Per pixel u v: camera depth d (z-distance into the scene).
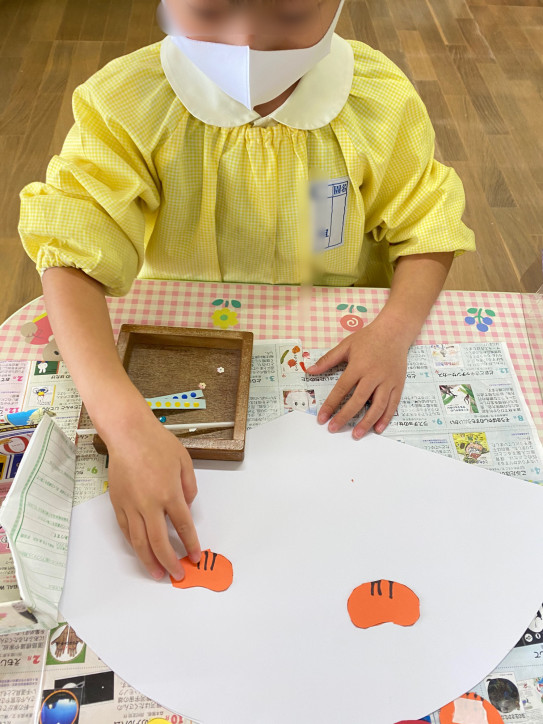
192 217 0.85
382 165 0.81
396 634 0.59
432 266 0.87
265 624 0.59
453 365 0.80
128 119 0.74
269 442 0.72
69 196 0.75
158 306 0.83
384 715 0.55
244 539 0.64
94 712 0.55
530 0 2.73
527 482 0.70
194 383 0.74
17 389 0.74
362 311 0.85
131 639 0.58
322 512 0.66
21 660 0.57
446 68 2.39
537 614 0.61
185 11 0.58
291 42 0.61
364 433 0.73
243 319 0.83
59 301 0.74
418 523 0.66
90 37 2.37
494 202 1.99
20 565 0.54
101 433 0.66
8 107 2.10
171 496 0.63
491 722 0.56
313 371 0.77
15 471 0.66
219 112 0.75
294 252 0.89
